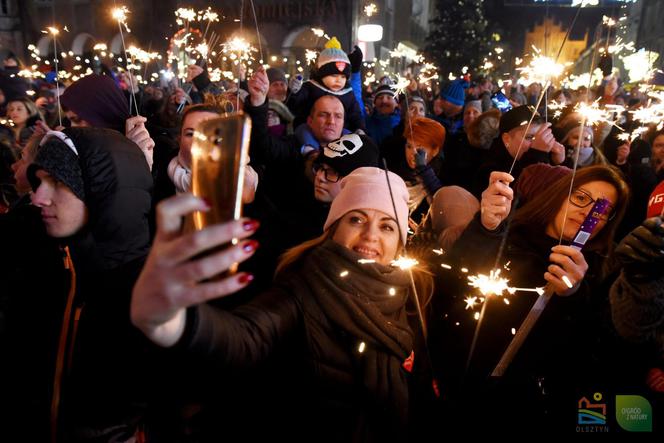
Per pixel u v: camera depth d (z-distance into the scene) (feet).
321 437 3.72
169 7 59.31
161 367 3.97
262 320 3.55
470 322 4.93
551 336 4.68
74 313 4.08
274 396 3.90
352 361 3.83
